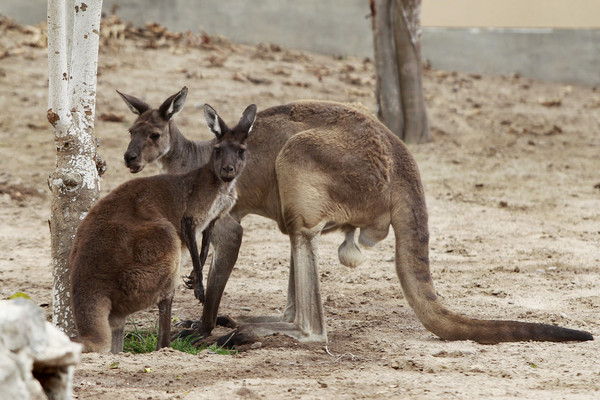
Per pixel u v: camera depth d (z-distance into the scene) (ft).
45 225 52.75
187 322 33.96
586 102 94.53
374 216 31.76
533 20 103.19
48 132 69.26
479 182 64.49
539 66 103.71
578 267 43.98
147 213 28.22
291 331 30.68
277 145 32.68
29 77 78.64
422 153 72.38
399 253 31.17
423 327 33.40
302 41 99.60
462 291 39.42
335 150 31.27
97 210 27.66
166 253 27.07
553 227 53.26
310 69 90.94
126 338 31.78
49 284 40.42
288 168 31.30
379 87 76.33
